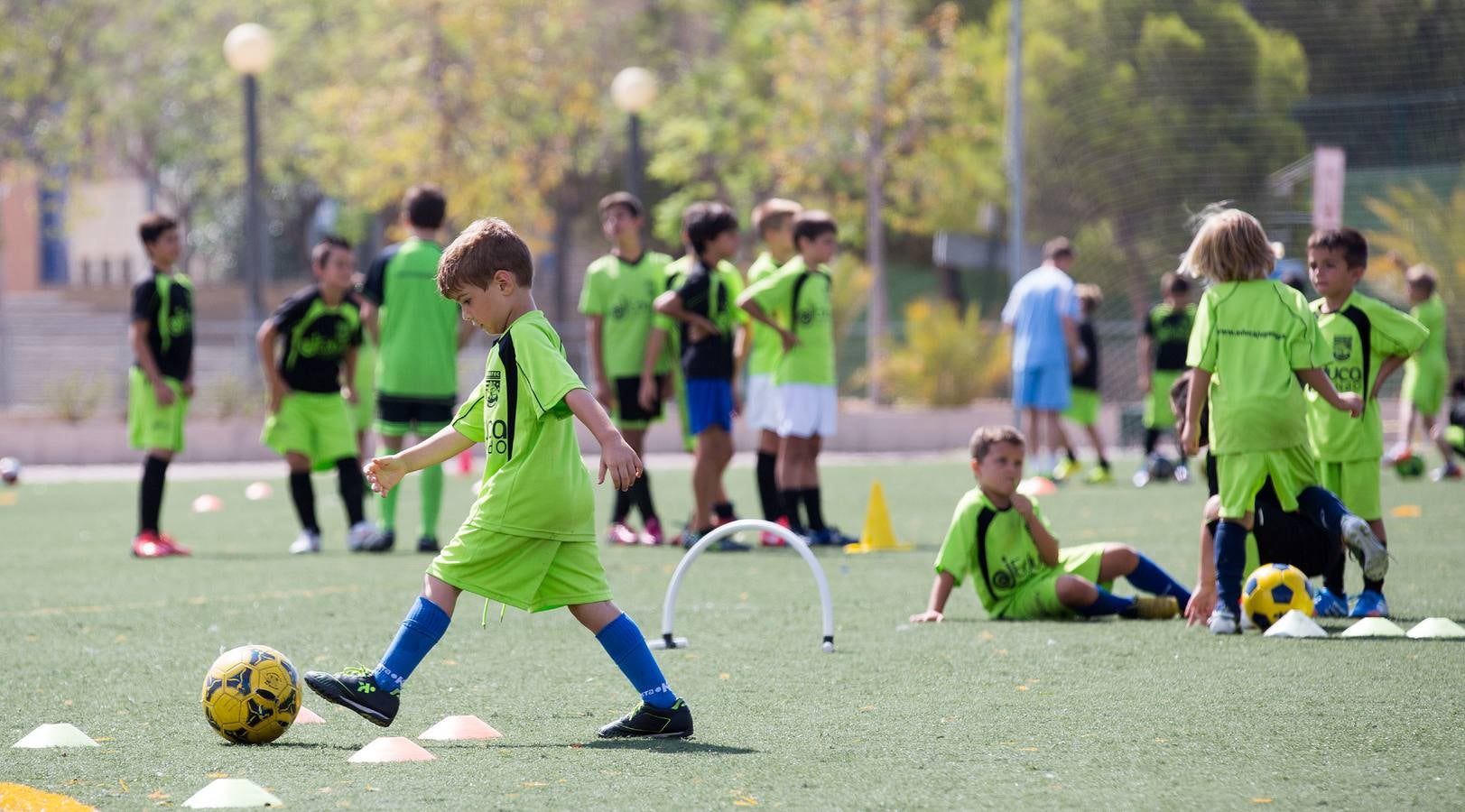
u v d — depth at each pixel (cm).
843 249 10144
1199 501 3759
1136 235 7250
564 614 2038
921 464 5244
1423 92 7306
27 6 8706
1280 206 7288
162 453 2828
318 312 2811
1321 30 7381
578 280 10450
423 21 7775
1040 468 4384
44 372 6306
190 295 2878
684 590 2277
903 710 1373
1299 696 1407
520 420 1207
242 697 1245
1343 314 2008
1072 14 7100
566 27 8462
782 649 1731
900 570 2512
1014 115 5728
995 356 6312
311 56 9544
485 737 1278
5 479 4659
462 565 1227
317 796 1066
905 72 7756
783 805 1035
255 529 3388
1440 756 1166
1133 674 1534
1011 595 1961
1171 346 4394
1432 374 4234
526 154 8450
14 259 12962
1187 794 1059
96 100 9525
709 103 8862
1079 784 1088
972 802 1040
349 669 1239
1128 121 7131
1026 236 7081
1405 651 1639
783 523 2989
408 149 7738
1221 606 1788
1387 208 6675
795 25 8125
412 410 2891
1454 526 2997
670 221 9388
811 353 2903
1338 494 2033
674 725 1260
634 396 2994
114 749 1238
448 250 1234
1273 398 1753
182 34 9831
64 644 1806
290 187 11475
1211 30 7169
